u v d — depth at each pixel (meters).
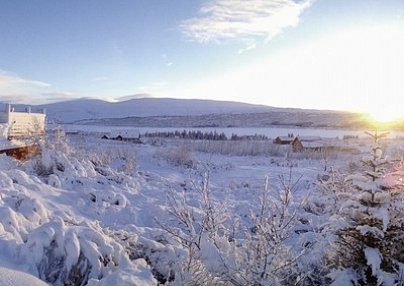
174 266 6.59
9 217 6.79
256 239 6.17
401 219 6.09
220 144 53.56
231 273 5.65
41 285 5.11
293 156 49.09
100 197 11.46
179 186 17.69
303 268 6.34
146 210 11.38
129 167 20.31
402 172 6.12
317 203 10.88
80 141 31.67
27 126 18.98
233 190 17.45
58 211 9.38
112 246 6.45
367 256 5.95
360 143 61.84
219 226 6.68
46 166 13.70
